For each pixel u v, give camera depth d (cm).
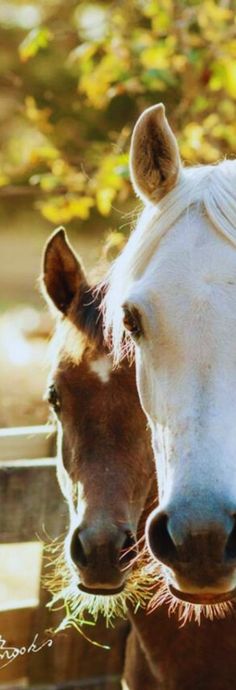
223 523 244
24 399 943
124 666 414
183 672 354
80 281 379
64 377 351
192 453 250
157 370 269
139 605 342
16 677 450
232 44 659
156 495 346
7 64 1348
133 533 328
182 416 256
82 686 452
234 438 252
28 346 1113
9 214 1903
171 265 271
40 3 1029
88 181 715
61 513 431
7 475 424
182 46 671
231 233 269
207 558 246
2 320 1380
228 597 260
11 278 1831
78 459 339
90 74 728
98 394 342
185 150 649
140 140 291
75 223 1567
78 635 447
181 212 282
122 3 726
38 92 1331
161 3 671
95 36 741
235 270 263
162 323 266
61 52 1322
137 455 336
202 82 669
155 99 807
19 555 681
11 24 1366
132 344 338
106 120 1281
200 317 260
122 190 654
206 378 255
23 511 426
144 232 290
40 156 720
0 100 1173
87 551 319
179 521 246
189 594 262
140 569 341
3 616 444
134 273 289
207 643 346
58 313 378
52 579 434
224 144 688
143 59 673
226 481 247
